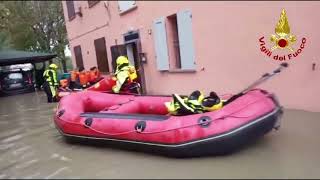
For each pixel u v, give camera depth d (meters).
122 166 6.05
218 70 9.88
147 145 6.42
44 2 27.25
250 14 8.75
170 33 11.49
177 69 11.30
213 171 5.52
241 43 9.10
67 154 6.94
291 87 8.17
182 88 11.34
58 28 27.33
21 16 25.88
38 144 7.78
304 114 7.75
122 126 6.73
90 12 17.50
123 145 6.79
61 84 14.09
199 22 10.15
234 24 9.18
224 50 9.57
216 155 6.09
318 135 6.59
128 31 13.90
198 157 6.12
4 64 17.38
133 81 8.80
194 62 10.56
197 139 5.96
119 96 8.39
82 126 7.23
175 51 11.61
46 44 27.44
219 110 6.12
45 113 11.34
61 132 7.66
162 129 6.24
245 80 9.17
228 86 9.68
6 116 11.36
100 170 5.96
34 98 15.30
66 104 7.93
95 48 17.50
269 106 6.07
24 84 17.78
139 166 5.98
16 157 7.03
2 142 8.16
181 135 6.05
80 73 14.49
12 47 26.19
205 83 10.38
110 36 15.69
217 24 9.61
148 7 12.26
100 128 7.00
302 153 5.90
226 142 5.89
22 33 25.83
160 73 12.27
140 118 6.67
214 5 9.57
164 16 11.52
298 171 5.30
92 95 8.45
